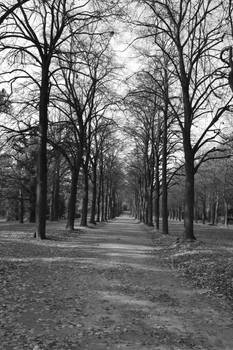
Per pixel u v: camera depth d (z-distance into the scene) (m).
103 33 24.25
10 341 6.47
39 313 8.15
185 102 23.33
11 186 51.91
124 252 19.70
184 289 11.07
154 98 37.66
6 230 31.64
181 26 23.20
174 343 6.68
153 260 17.17
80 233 32.09
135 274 13.20
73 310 8.45
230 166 57.34
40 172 24.12
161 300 9.66
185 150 23.41
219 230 50.41
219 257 15.62
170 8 22.59
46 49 23.36
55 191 61.19
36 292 9.98
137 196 89.56
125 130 48.81
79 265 14.59
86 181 44.31
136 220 86.44
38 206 24.28
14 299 9.17
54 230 32.88
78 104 34.19
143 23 22.59
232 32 15.75
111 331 7.18
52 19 23.00
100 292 10.27
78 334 6.95
